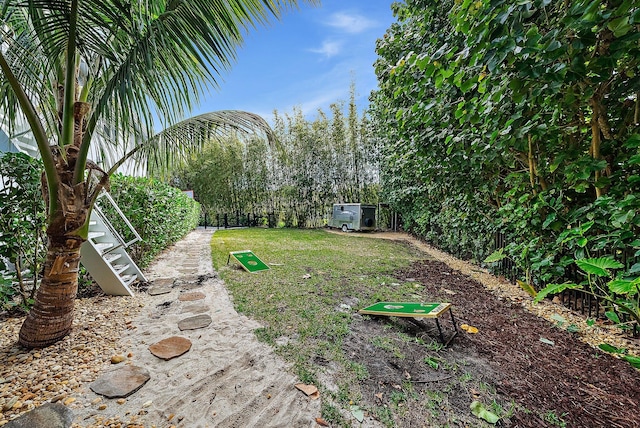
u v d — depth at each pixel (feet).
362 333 8.23
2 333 8.00
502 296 11.96
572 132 9.24
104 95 6.51
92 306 10.05
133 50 6.62
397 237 33.45
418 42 13.17
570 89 7.07
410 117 12.09
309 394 5.67
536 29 5.84
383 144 33.27
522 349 7.59
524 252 10.38
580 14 5.44
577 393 5.87
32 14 6.26
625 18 5.10
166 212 19.35
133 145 9.20
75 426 4.77
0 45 6.24
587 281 8.41
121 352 7.15
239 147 47.14
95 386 5.82
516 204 11.92
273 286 12.60
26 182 8.66
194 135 8.77
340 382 6.04
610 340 8.07
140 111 7.09
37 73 7.33
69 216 7.16
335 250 23.07
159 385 5.93
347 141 44.06
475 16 6.86
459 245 20.21
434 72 8.77
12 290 8.79
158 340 7.77
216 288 12.36
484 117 9.14
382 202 41.42
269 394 5.70
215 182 49.65
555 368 6.72
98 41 6.95
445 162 12.88
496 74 6.84
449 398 5.62
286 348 7.34
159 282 13.25
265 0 7.03
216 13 6.81
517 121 8.23
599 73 6.33
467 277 15.11
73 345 7.38
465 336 8.25
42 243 9.98
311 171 46.68
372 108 31.60
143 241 15.07
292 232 38.73
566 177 9.09
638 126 8.20
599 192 9.04
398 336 8.09
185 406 5.34
